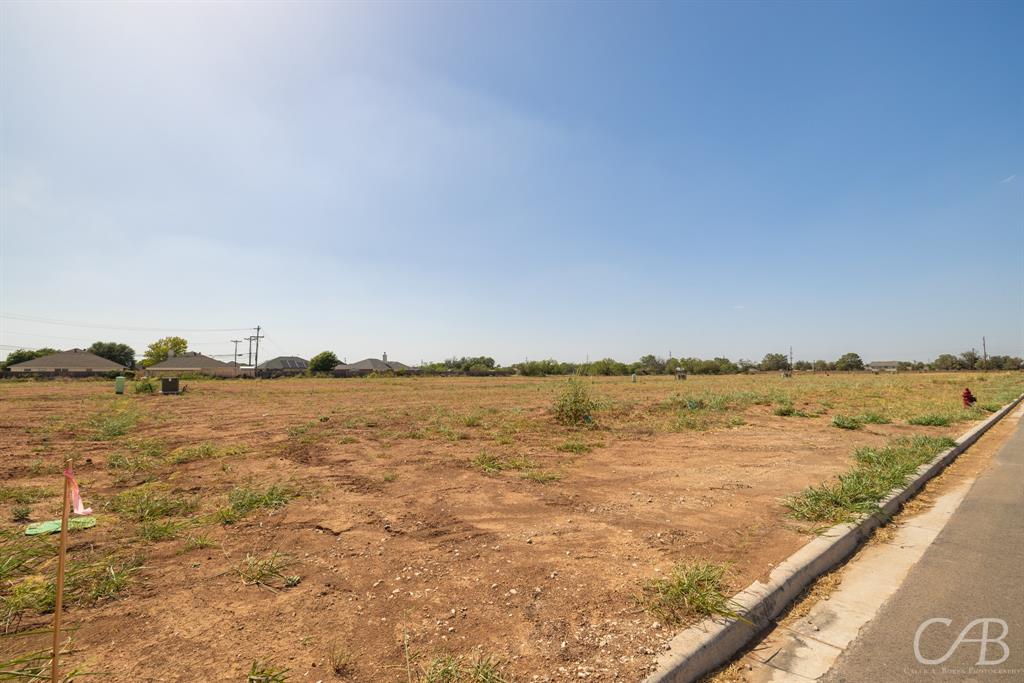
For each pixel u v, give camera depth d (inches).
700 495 257.6
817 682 108.7
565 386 619.8
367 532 200.4
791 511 223.5
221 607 136.7
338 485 278.7
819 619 137.1
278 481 286.0
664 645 115.6
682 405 738.8
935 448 367.6
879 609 141.3
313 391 1368.1
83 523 209.0
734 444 427.5
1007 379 1838.1
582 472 316.5
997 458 371.9
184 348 3905.0
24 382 1974.7
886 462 313.7
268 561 168.9
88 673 104.4
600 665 108.1
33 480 290.7
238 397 1087.6
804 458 362.6
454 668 105.3
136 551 177.9
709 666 115.1
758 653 121.3
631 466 335.3
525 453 380.2
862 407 753.0
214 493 260.7
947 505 246.4
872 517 212.7
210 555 175.6
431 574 159.0
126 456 360.5
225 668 107.7
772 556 170.4
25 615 131.3
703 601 132.1
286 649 115.6
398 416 640.4
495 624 126.9
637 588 146.8
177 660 110.3
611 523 211.6
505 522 213.8
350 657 112.0
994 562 173.6
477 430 507.5
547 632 122.6
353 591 147.0
